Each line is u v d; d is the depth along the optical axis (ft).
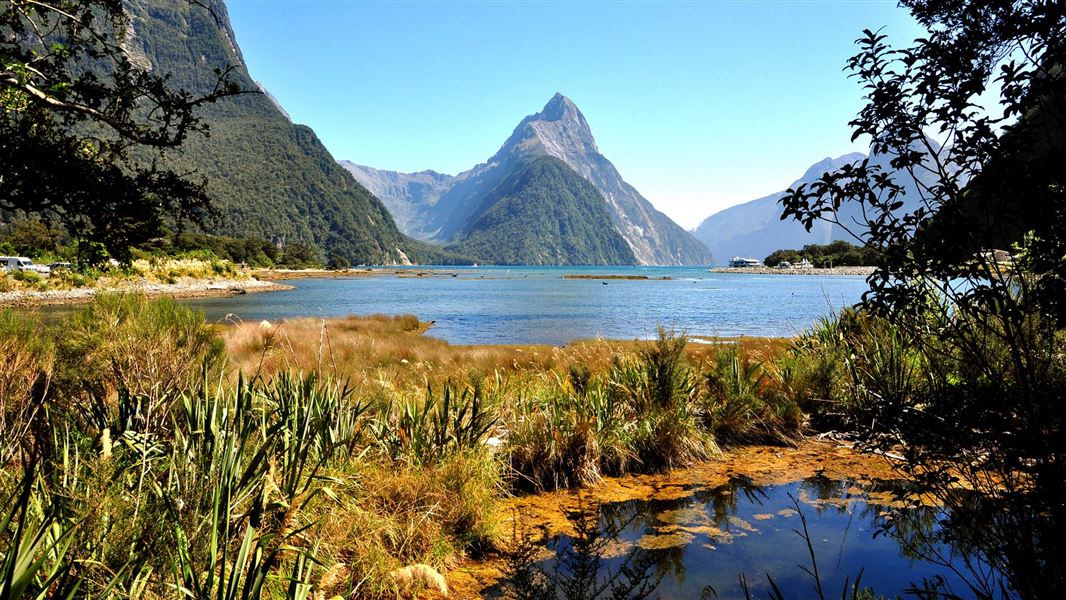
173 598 7.99
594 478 17.90
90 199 13.37
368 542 11.83
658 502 16.22
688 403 22.25
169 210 14.53
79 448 11.38
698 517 15.05
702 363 28.37
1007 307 7.54
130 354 13.89
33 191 12.97
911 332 9.43
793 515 15.02
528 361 36.81
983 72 6.99
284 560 10.23
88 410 12.85
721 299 158.81
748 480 17.99
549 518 15.11
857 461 19.38
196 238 346.74
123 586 7.66
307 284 283.59
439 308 132.26
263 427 12.25
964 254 7.47
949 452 9.71
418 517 13.29
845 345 25.93
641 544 13.37
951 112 7.14
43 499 8.88
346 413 16.28
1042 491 7.93
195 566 8.47
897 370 18.95
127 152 14.12
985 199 7.29
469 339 73.20
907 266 8.14
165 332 15.29
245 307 131.03
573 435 18.25
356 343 43.21
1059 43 6.41
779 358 29.48
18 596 5.79
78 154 13.52
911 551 12.70
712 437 21.01
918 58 7.63
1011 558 8.73
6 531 7.87
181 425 13.46
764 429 22.27
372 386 21.98
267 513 10.48
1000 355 10.36
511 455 17.94
